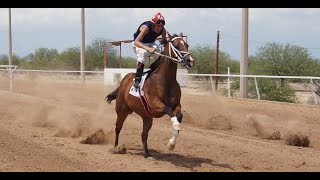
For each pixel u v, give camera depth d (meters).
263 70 31.23
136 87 8.83
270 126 13.48
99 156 9.15
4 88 28.06
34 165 8.15
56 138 11.23
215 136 11.76
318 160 9.06
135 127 13.14
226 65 44.50
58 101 20.05
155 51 8.51
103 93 24.22
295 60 30.75
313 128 13.23
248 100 20.36
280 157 9.27
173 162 8.78
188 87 29.20
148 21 8.83
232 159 9.12
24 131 12.04
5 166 8.00
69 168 8.02
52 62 59.38
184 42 8.31
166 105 8.30
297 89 29.28
